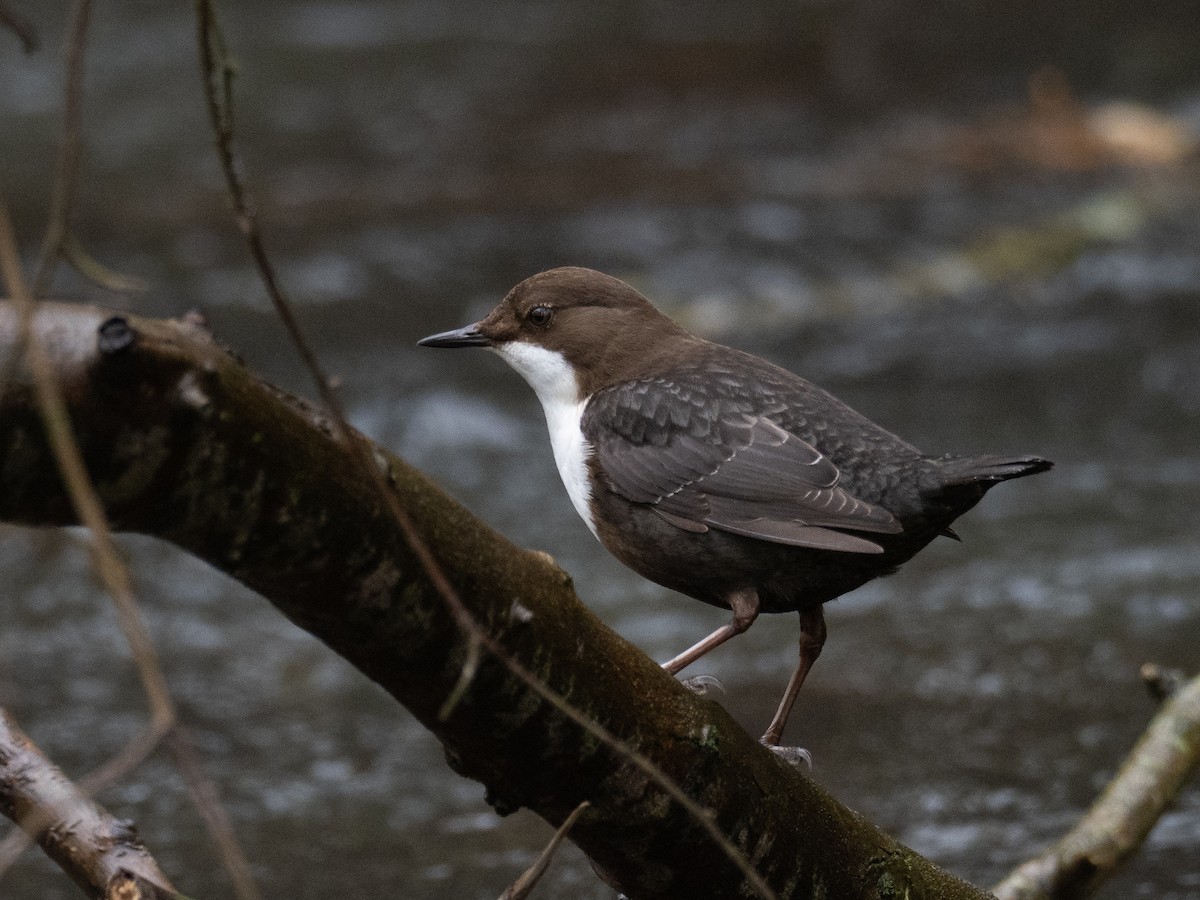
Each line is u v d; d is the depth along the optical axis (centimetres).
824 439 640
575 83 2741
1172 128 2302
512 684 413
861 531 611
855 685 977
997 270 1841
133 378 334
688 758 448
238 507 359
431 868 779
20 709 947
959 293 1784
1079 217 1977
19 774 488
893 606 1110
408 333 1677
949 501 611
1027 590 1116
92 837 478
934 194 2109
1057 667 991
